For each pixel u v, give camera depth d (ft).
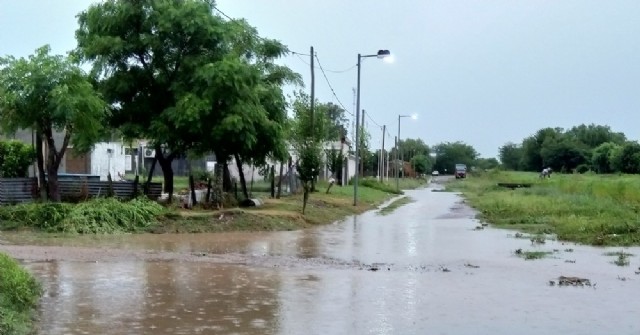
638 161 292.81
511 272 44.32
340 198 127.34
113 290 34.94
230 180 98.27
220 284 37.50
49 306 30.78
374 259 49.80
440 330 27.96
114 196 75.87
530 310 32.14
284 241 61.11
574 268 46.57
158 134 79.87
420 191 227.20
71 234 61.00
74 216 63.46
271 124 86.84
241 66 80.18
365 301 33.53
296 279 39.70
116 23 83.51
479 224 85.51
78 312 29.81
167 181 85.35
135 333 26.63
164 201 82.12
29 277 33.22
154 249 52.39
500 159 563.07
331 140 188.14
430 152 582.35
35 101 68.90
